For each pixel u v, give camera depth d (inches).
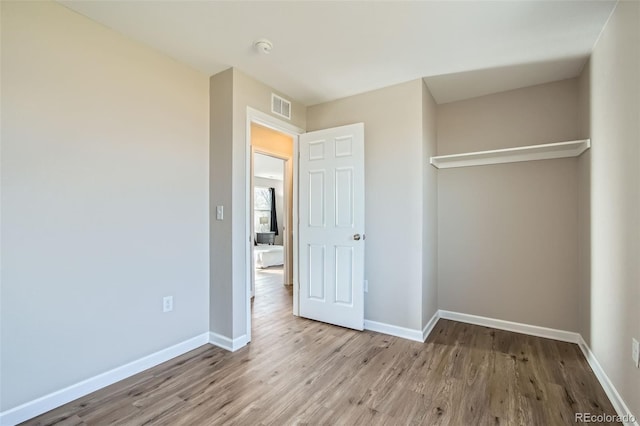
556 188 110.8
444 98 126.6
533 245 114.6
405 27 79.5
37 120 68.4
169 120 94.7
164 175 93.2
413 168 110.2
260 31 81.7
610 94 76.0
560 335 109.1
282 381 81.7
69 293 73.4
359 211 116.3
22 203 66.3
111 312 80.9
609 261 77.0
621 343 69.0
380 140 117.3
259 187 380.2
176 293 96.3
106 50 80.0
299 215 133.1
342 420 66.3
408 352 98.9
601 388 78.3
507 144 119.2
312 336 112.0
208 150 106.2
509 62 97.9
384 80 110.6
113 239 81.4
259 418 66.9
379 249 117.4
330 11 73.2
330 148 123.4
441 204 131.7
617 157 72.2
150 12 73.9
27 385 66.9
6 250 64.2
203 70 103.0
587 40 85.2
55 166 71.1
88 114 76.6
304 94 123.0
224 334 102.1
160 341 92.0
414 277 109.8
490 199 122.2
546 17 75.2
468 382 80.9
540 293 113.2
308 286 130.3
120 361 82.7
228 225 101.0
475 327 121.5
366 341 107.5
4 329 64.0
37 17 68.3
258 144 172.9
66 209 72.8
